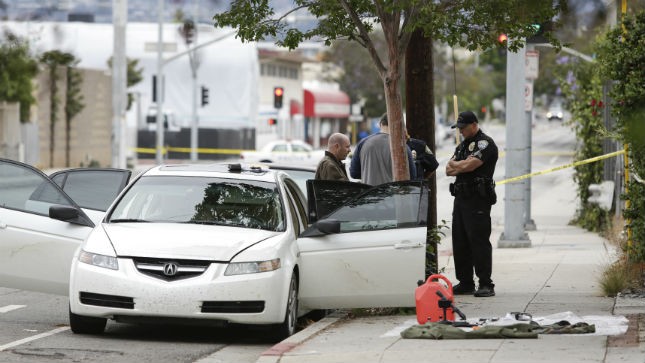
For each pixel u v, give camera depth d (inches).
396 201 1521.9
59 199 1590.8
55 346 1371.8
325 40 1781.5
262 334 1510.8
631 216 1808.6
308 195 1578.5
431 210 1857.8
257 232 1464.1
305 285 1505.9
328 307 1523.1
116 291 1370.6
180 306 1357.0
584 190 3208.7
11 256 1547.7
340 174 1834.4
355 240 1510.8
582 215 3253.0
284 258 1425.9
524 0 1508.4
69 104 7480.3
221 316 1368.1
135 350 1359.5
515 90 2625.5
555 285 1898.4
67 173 1736.0
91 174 1737.2
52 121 7322.8
